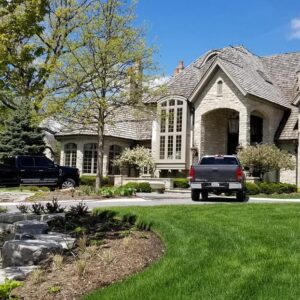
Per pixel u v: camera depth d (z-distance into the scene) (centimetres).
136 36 2572
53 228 1075
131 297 566
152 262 739
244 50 3588
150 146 3559
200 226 992
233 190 1877
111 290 596
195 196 1927
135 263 726
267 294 566
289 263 685
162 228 973
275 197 2209
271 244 802
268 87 3144
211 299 552
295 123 2988
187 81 3303
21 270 733
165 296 564
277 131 3019
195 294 568
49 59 2423
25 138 3422
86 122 2566
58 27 2670
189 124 3116
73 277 661
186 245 815
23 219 1215
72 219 1179
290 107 3102
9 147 3369
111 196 2091
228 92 2927
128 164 3266
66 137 3550
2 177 2555
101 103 2478
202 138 3050
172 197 2183
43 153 3638
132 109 2781
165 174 3206
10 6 961
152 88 2703
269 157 2566
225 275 636
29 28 988
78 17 2567
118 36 2523
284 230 927
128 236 908
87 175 3416
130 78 2606
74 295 599
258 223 1026
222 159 2014
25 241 827
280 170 2930
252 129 3134
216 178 1862
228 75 2892
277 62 3534
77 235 963
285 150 2961
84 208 1378
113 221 1138
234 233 901
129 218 1147
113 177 3219
